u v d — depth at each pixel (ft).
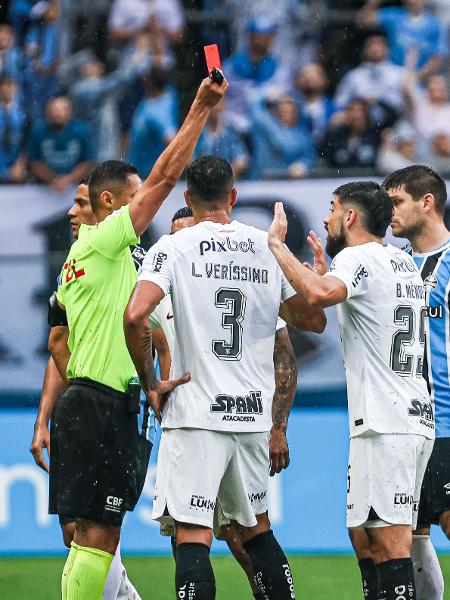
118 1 118.21
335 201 51.21
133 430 51.31
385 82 117.80
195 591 46.11
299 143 113.91
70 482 50.26
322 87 116.67
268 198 95.55
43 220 99.40
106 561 50.67
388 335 48.98
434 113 117.70
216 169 48.62
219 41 118.62
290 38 119.34
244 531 50.03
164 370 56.24
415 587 49.83
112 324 51.11
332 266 48.55
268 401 48.91
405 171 55.62
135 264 55.93
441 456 53.57
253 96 114.93
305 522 86.12
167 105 115.14
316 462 87.45
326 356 91.86
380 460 48.57
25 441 87.61
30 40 117.80
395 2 121.60
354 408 49.24
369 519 48.65
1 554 84.99
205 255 47.75
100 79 115.75
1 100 113.60
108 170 54.44
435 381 54.13
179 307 47.65
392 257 49.93
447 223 94.58
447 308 54.39
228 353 47.80
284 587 49.16
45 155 110.93
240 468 48.52
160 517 48.47
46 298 93.81
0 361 93.20
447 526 53.72
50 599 69.97
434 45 120.67
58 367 56.44
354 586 72.95
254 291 48.39
